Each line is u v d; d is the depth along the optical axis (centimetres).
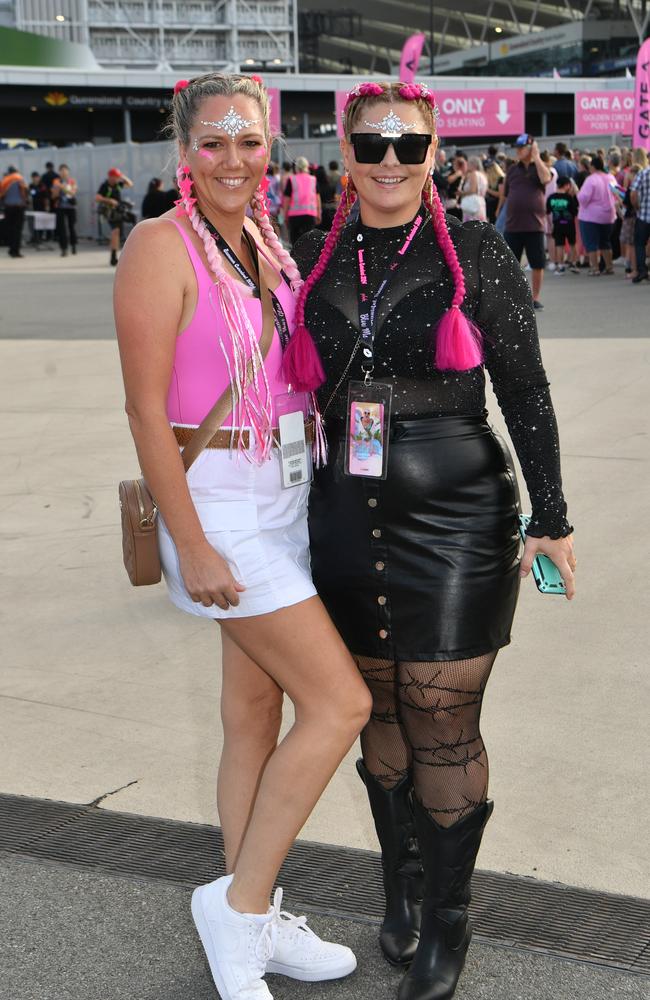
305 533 220
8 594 441
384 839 234
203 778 305
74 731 332
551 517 213
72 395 808
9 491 574
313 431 219
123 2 8406
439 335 202
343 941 239
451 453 209
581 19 9131
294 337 207
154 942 240
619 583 427
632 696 341
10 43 3531
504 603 216
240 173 205
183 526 201
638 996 219
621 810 281
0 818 287
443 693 213
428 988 216
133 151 2723
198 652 386
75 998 222
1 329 1173
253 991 214
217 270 201
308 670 208
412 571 210
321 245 223
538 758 307
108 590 443
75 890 258
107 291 1569
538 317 1090
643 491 531
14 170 2309
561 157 1662
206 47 8681
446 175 1670
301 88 3725
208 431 204
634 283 1395
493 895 251
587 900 248
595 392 740
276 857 212
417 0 10494
